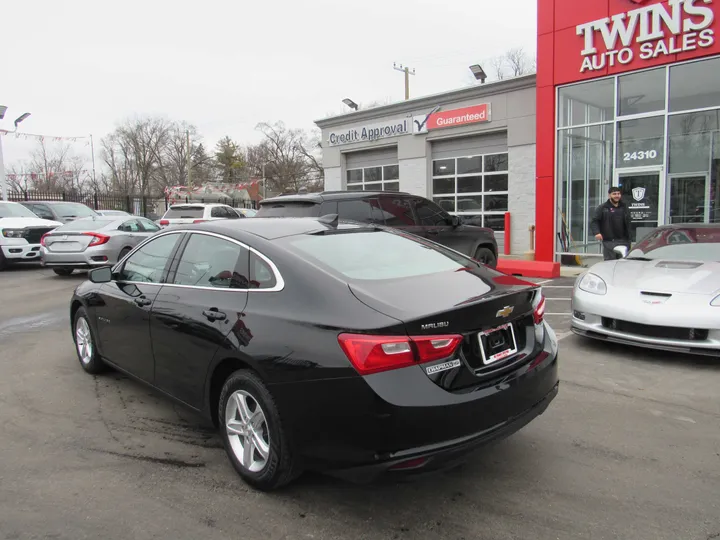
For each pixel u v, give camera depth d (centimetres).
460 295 292
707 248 612
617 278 571
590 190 1230
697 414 402
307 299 283
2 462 338
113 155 7119
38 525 271
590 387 462
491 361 284
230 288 327
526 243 1512
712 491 297
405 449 248
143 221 1296
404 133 1756
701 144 1067
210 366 321
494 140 1596
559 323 696
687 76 1063
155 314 373
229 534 263
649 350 566
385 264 333
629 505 284
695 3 1026
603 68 1158
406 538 259
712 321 484
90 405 433
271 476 286
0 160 2212
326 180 2027
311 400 263
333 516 278
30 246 1307
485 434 268
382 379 247
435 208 871
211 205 1734
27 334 677
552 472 320
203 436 375
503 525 268
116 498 296
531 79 1458
